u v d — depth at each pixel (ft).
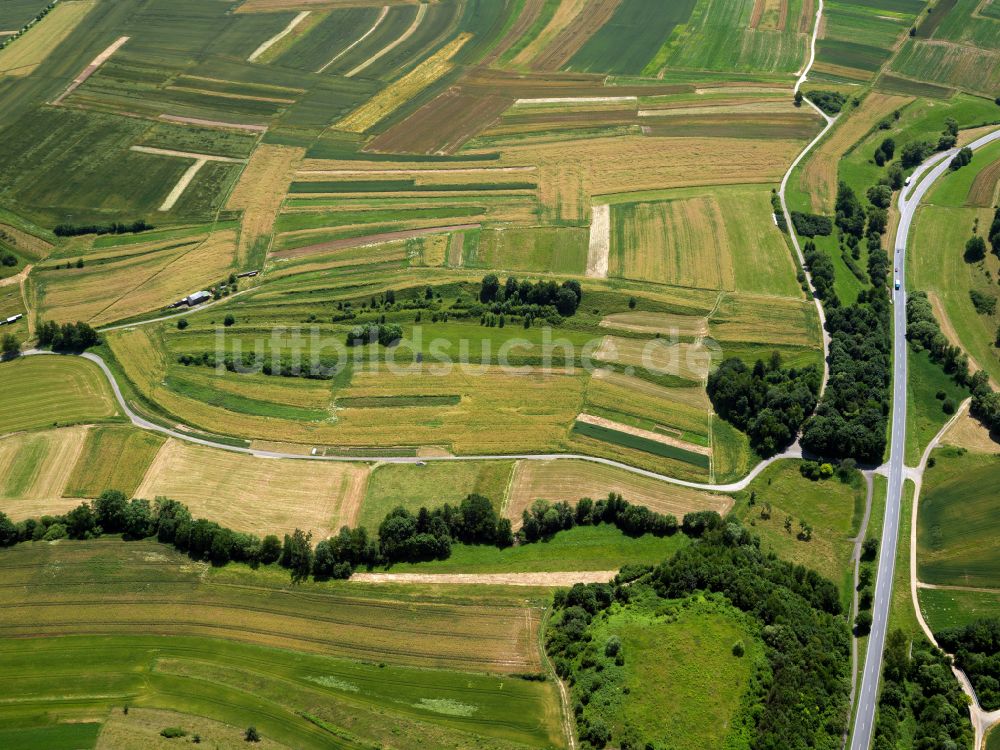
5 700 472.03
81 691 476.54
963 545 578.66
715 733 444.96
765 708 455.63
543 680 483.10
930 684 489.67
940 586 556.51
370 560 561.43
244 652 501.15
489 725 460.96
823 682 478.59
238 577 545.44
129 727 452.35
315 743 449.48
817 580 540.93
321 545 550.77
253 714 463.83
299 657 499.10
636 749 439.63
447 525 578.66
